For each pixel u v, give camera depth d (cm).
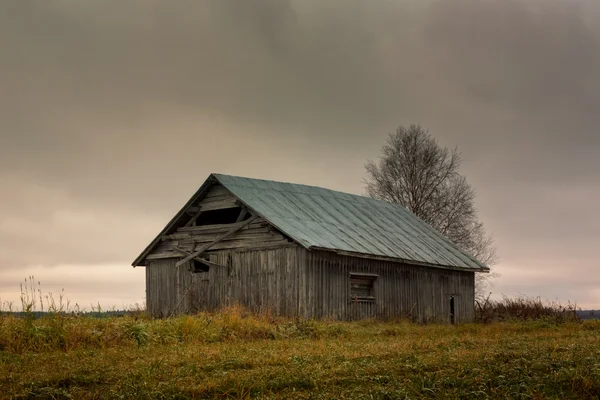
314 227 3634
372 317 3750
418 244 4331
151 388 1402
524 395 1387
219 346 2094
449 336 2667
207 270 3828
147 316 3391
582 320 3844
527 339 2388
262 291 3494
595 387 1445
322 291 3450
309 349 2012
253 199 3631
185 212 3759
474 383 1477
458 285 4531
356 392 1388
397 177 6656
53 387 1423
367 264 3753
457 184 6594
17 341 1997
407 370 1603
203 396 1370
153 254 3941
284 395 1365
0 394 1355
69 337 2066
